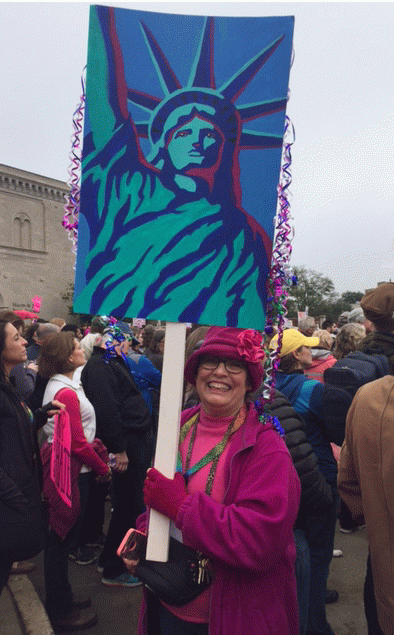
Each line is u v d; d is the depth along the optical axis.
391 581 1.49
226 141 1.40
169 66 1.41
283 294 1.36
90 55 1.44
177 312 1.42
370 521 1.53
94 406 3.08
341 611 2.96
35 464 2.20
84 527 3.65
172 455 1.41
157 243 1.43
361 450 1.54
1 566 2.08
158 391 4.23
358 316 4.98
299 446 1.92
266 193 1.37
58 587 2.70
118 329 2.13
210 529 1.29
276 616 1.35
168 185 1.43
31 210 34.44
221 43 1.40
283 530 1.29
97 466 2.69
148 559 1.41
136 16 1.42
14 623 2.72
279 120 1.37
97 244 1.45
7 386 2.16
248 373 1.52
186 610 1.46
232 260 1.40
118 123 1.44
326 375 2.38
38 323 5.38
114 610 2.96
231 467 1.42
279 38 1.37
